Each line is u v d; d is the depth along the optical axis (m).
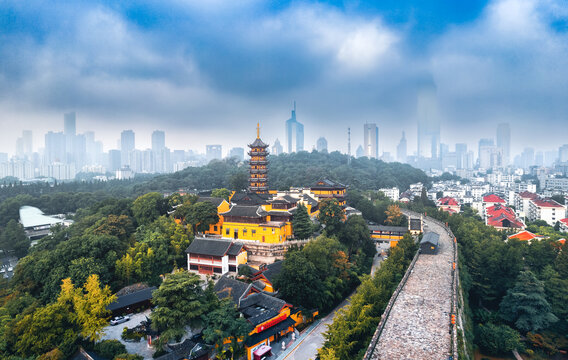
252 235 96.12
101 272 73.06
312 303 72.62
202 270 87.88
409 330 45.66
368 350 39.78
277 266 82.06
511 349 67.06
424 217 146.00
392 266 73.38
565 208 168.38
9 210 173.50
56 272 71.00
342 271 84.75
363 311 51.47
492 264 85.50
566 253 80.75
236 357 55.06
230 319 55.06
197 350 51.81
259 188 127.06
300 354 58.41
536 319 70.75
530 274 75.88
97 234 87.00
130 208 111.38
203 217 97.69
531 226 144.00
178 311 54.62
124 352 53.03
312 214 121.38
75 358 50.19
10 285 77.62
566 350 68.69
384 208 147.25
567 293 73.62
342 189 135.38
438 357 39.34
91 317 54.25
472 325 70.00
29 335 49.34
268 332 60.47
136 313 68.38
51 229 112.00
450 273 69.94
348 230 104.50
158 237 88.25
